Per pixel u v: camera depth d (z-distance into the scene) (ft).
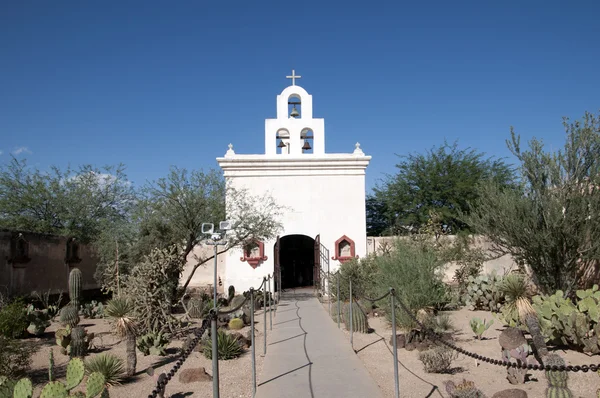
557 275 43.83
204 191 62.59
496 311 51.67
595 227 40.01
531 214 43.29
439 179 104.88
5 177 79.05
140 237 60.39
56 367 32.48
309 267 94.63
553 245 41.55
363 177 77.71
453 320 46.34
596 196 39.63
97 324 51.98
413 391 24.71
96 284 81.61
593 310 30.78
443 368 28.45
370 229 122.31
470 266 61.26
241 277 74.84
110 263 58.65
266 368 29.30
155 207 60.18
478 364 29.84
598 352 30.53
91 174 85.92
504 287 28.71
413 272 40.24
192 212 60.23
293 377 26.89
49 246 66.03
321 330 42.68
